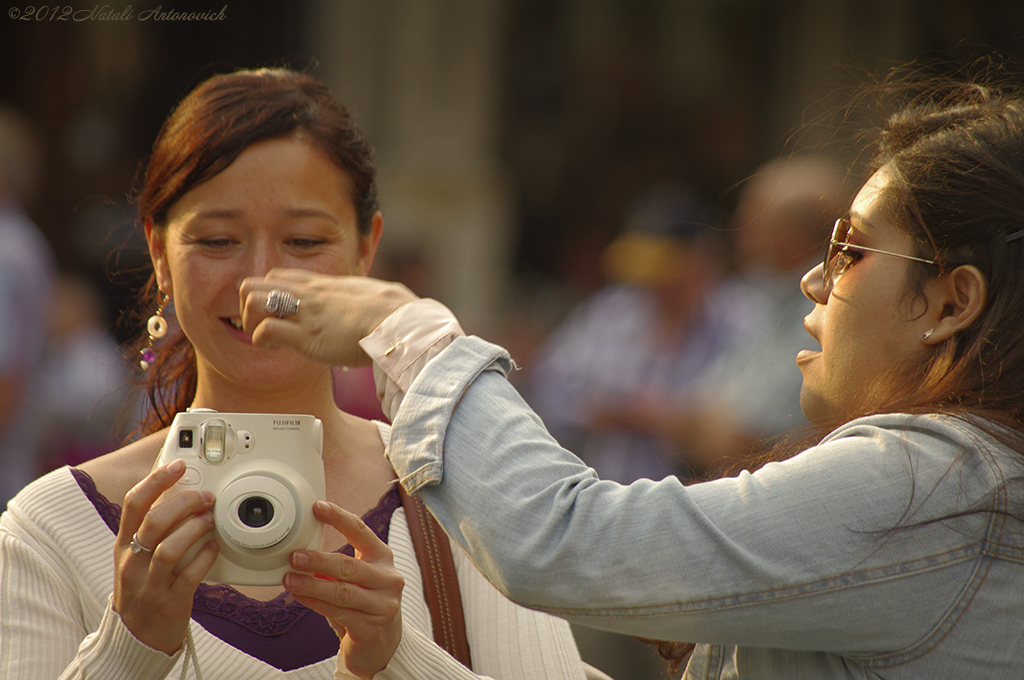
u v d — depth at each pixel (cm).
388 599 448
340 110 596
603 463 1461
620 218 3158
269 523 438
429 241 2930
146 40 2588
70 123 2536
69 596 525
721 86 3136
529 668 548
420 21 2850
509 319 2856
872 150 513
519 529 402
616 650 1345
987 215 426
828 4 2930
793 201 1291
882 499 398
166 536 430
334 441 601
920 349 445
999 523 398
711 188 3166
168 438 453
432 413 420
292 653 525
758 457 521
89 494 545
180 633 440
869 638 402
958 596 397
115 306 2116
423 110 2900
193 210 557
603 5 3128
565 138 3138
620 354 1505
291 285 448
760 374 1207
